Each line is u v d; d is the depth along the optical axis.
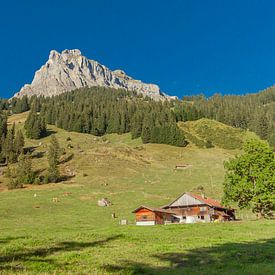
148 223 80.31
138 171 151.75
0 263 23.61
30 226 69.31
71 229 62.91
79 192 115.62
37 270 21.52
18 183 123.69
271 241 36.47
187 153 195.00
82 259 25.70
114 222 78.00
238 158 71.62
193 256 27.41
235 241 36.62
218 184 132.38
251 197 68.75
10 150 167.25
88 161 158.75
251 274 21.17
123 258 26.30
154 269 22.72
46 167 148.88
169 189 123.44
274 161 68.38
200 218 88.75
